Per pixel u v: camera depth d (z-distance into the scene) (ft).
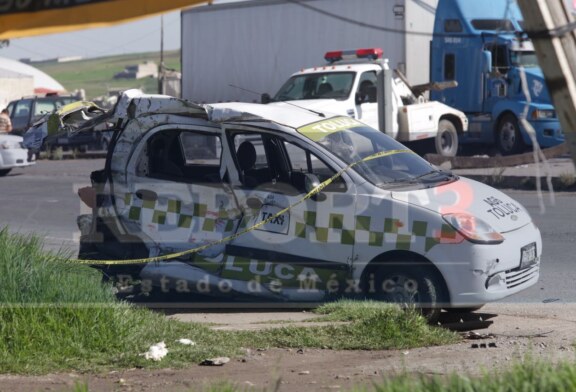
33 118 343.46
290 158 100.58
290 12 296.71
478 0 266.77
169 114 104.68
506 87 257.55
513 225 94.32
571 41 45.83
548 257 128.67
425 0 272.92
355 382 67.46
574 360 69.21
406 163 101.50
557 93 46.06
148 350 78.02
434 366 72.95
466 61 265.34
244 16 309.42
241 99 314.76
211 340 83.61
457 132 249.75
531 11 45.57
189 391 63.10
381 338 83.61
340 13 284.20
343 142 99.96
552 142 249.55
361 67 230.48
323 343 83.20
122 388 66.95
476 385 55.06
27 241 94.02
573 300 104.94
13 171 277.44
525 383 53.88
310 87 230.68
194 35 324.80
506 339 85.61
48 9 48.37
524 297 107.34
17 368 72.13
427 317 92.58
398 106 233.55
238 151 101.55
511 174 208.03
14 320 77.05
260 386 66.69
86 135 331.36
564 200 182.29
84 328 78.48
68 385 67.87
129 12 47.93
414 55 276.00
